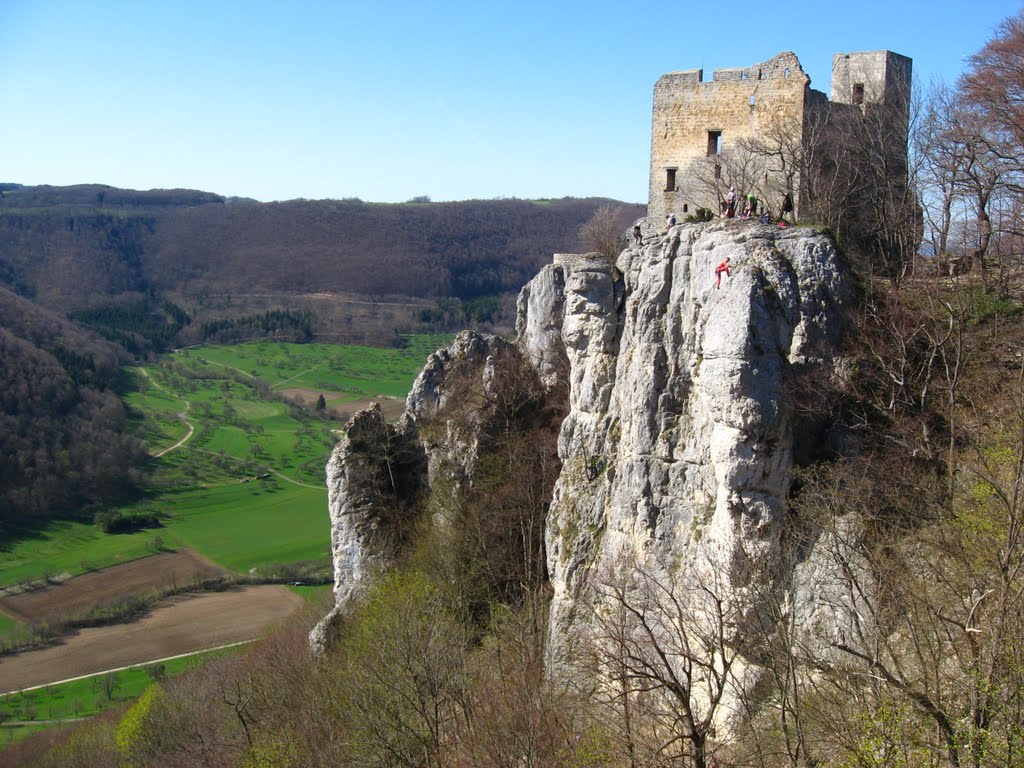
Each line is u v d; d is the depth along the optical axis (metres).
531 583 38.22
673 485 27.91
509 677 29.98
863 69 39.31
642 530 28.33
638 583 27.34
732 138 38.22
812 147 34.44
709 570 25.20
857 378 25.05
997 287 30.05
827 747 19.55
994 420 24.36
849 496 23.38
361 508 44.66
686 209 39.56
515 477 40.97
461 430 43.38
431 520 42.66
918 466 24.02
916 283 29.16
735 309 24.86
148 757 44.16
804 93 36.19
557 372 43.19
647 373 28.56
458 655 32.81
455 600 38.59
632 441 29.03
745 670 23.33
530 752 24.08
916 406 25.17
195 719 44.34
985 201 33.25
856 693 19.03
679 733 23.66
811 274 25.50
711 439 26.03
